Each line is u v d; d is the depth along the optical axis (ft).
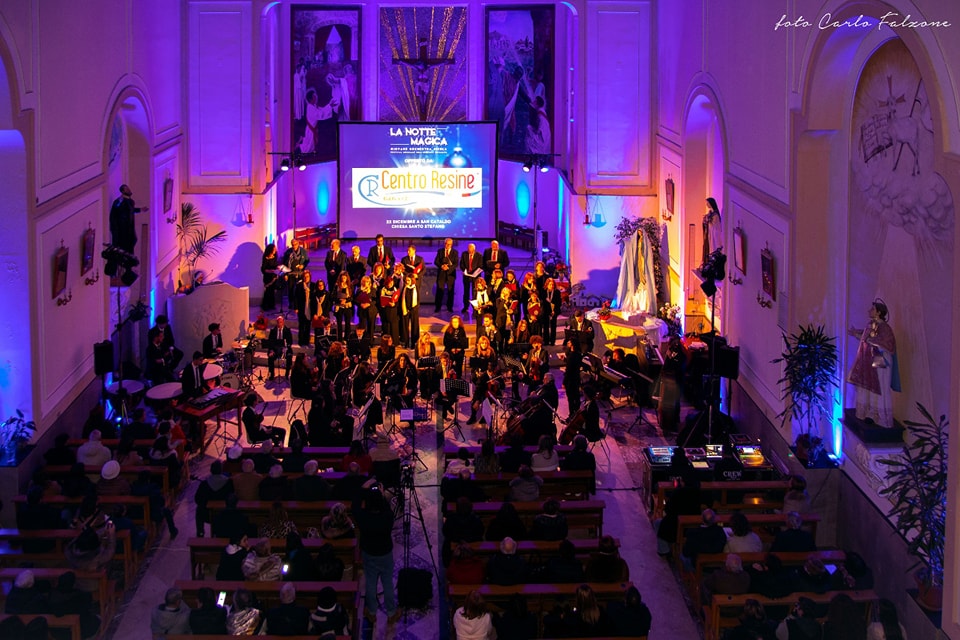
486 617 42.60
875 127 51.67
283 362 82.53
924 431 44.37
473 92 102.53
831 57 52.95
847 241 55.57
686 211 81.25
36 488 50.49
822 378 54.95
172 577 52.60
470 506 49.85
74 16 63.10
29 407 57.82
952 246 44.96
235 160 91.45
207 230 92.07
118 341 70.18
